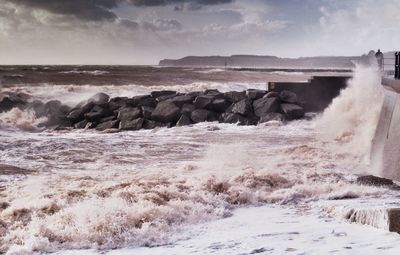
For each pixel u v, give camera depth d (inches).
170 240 248.1
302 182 399.2
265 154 568.4
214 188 364.5
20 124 846.5
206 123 924.0
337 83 1101.1
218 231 263.6
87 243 242.8
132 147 631.8
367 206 303.6
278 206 335.9
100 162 522.0
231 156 553.9
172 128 871.1
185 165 480.1
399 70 463.2
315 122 906.1
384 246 211.0
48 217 273.4
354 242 221.5
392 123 415.5
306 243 224.4
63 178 409.1
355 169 475.5
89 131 882.8
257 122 925.8
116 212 277.9
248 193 349.7
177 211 297.9
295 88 1098.7
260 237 242.5
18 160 522.0
